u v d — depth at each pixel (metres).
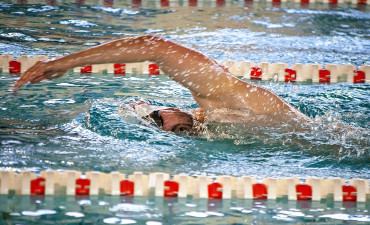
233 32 10.52
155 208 3.85
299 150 4.80
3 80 6.96
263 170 4.45
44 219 3.51
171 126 5.17
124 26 10.43
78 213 3.66
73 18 10.84
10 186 4.00
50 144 4.71
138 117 5.43
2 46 8.43
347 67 8.18
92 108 5.76
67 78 7.29
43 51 8.26
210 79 4.64
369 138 4.96
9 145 4.61
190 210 3.83
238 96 4.79
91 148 4.70
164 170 4.36
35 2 12.06
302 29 11.15
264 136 4.88
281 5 13.54
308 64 8.20
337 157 4.71
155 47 4.48
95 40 9.18
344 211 3.95
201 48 9.15
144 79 7.55
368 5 14.09
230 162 4.59
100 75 7.64
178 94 6.71
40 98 6.13
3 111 5.55
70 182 4.08
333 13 12.91
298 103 6.43
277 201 4.14
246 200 4.13
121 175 4.16
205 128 5.04
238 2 13.61
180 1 13.24
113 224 3.48
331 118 5.71
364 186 4.25
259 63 8.26
